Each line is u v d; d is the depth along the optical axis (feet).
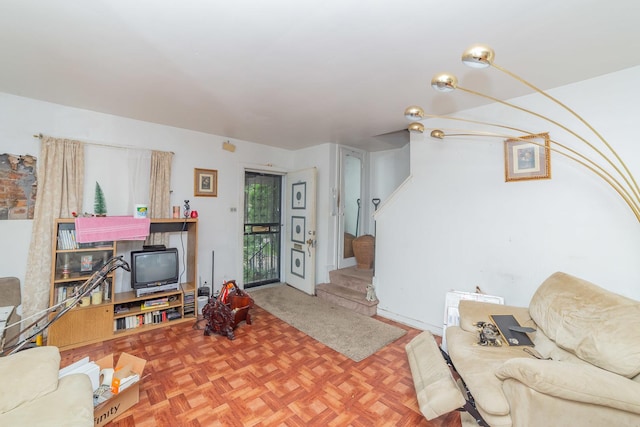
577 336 5.01
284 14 4.58
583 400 3.88
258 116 9.95
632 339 4.26
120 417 5.47
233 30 5.04
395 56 5.89
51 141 8.66
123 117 10.14
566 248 7.16
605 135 6.60
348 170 16.10
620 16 4.50
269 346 8.54
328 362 7.68
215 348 8.37
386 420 5.57
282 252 16.29
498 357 5.58
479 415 4.98
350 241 15.61
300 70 6.54
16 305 7.89
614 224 6.51
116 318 9.04
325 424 5.42
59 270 8.59
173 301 10.36
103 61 6.20
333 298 12.69
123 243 10.02
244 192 14.28
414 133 10.34
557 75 6.65
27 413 3.87
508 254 8.13
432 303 9.81
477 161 8.76
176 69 6.55
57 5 4.39
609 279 6.57
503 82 7.02
